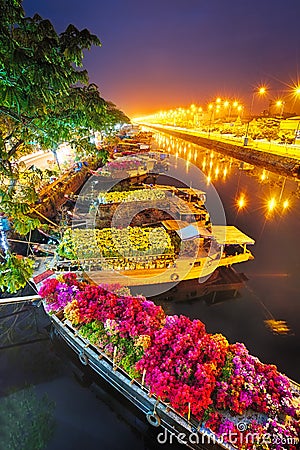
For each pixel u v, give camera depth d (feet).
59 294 19.69
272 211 49.62
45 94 10.55
